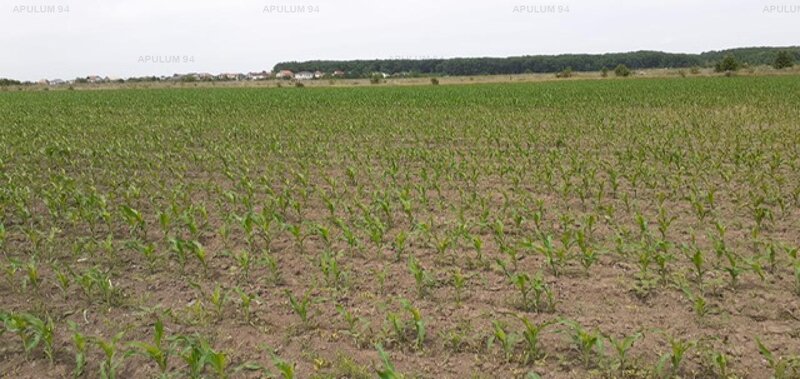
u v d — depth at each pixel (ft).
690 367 13.78
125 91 186.91
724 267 18.60
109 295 18.16
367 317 17.02
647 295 17.76
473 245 22.88
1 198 28.86
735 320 16.06
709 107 82.28
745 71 240.73
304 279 20.01
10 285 19.61
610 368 13.75
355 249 22.74
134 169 40.63
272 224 26.27
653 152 40.75
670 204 28.48
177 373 13.76
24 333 15.53
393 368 13.10
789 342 14.80
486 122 69.67
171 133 63.57
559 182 34.19
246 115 86.53
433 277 19.63
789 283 18.29
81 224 26.63
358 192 31.83
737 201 28.14
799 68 236.02
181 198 31.32
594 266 20.29
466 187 33.60
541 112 82.48
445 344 15.30
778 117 65.82
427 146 51.85
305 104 109.50
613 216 26.61
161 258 21.97
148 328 16.61
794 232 23.50
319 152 46.73
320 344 15.56
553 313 16.85
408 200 28.07
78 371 14.01
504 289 18.66
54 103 122.01
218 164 42.68
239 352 15.24
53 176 34.68
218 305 17.04
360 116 81.56
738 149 41.06
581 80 217.56
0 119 80.33
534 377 12.80
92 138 58.70
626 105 90.53
